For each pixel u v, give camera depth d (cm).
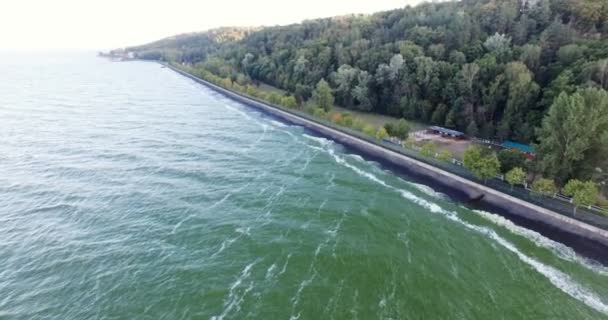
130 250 3972
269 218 4697
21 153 7100
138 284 3434
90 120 10006
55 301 3219
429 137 8406
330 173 6462
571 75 6975
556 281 3522
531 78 7706
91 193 5369
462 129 8600
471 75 8512
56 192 5391
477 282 3491
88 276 3550
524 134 7238
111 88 16500
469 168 5688
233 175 6203
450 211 5038
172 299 3241
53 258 3825
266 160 7081
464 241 4234
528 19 10050
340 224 4569
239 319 3002
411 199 5416
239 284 3431
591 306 3177
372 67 11656
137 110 11606
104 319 3016
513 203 4994
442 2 15925
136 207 4953
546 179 4891
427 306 3155
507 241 4256
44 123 9544
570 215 4447
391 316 3025
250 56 18575
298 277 3534
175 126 9631
